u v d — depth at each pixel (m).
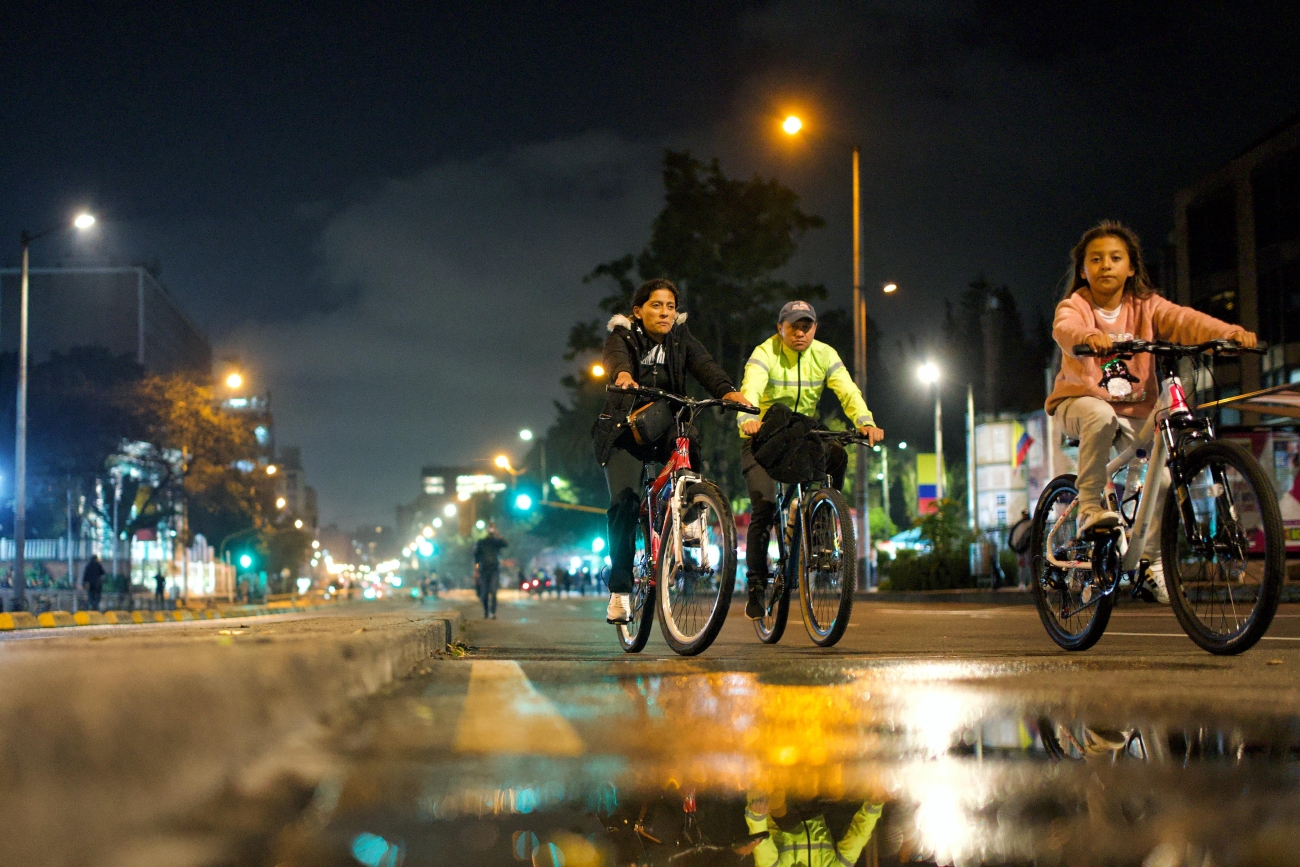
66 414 56.59
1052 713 2.44
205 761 1.49
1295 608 11.54
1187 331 5.07
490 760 1.93
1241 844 1.34
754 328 41.56
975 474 40.50
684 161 41.53
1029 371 77.62
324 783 1.74
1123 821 1.47
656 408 5.60
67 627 19.17
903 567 28.83
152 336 123.88
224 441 58.34
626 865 1.28
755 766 1.89
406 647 3.33
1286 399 16.47
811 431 5.98
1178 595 4.57
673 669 3.25
